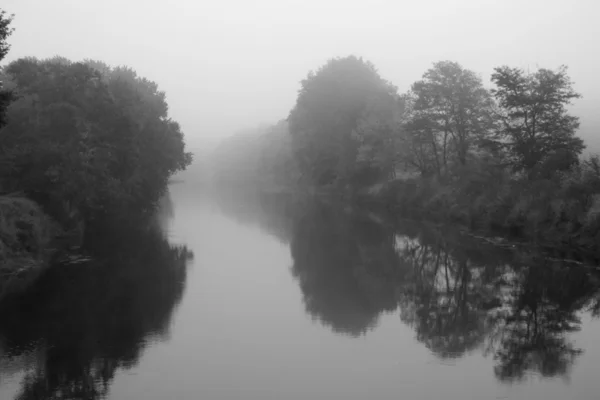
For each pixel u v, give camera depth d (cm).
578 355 1489
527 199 3256
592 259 2602
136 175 5131
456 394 1234
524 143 3494
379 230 4066
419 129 4753
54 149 3241
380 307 1970
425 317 1845
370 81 7406
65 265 2620
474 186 4016
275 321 1786
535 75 3550
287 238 3703
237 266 2694
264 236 3803
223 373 1339
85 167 3447
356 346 1554
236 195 9181
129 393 1220
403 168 5769
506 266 2644
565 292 2156
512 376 1338
